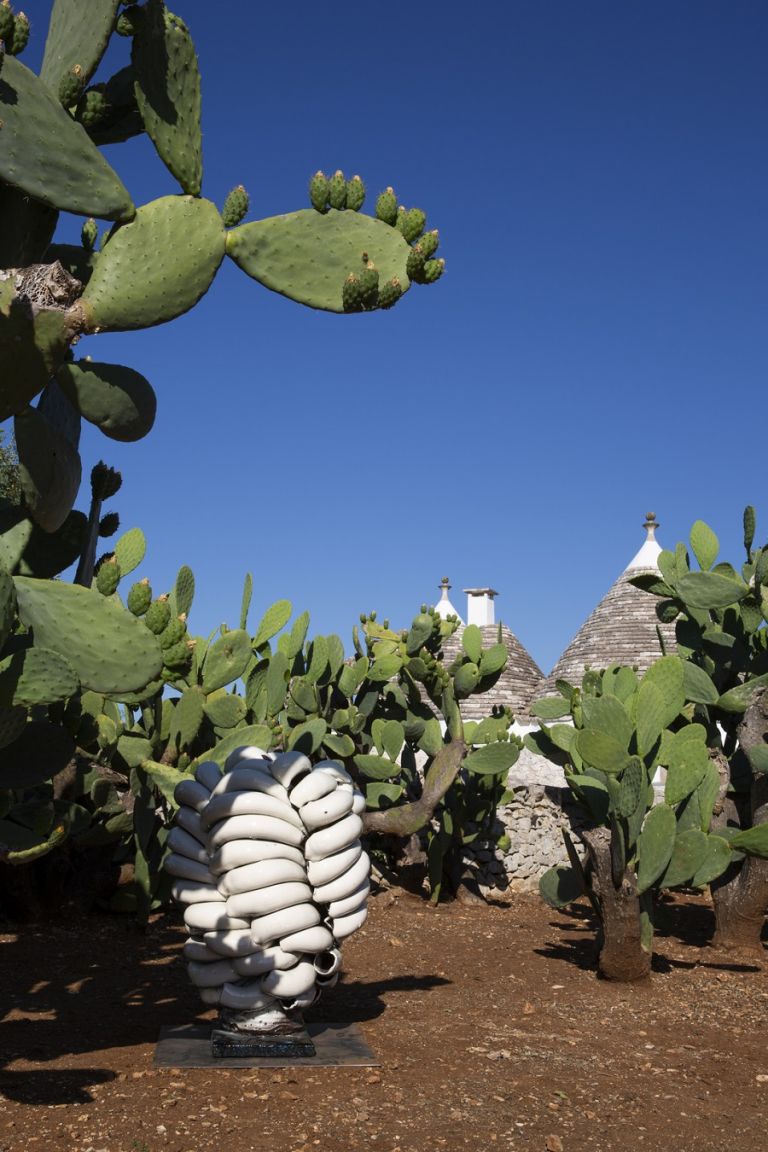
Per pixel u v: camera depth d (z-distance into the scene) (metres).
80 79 3.83
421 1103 3.70
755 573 7.25
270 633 8.25
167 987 5.42
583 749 5.58
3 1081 3.75
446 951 6.71
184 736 7.12
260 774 4.21
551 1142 3.39
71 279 3.66
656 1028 4.99
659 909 8.77
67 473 3.98
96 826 6.80
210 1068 3.97
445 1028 4.76
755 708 7.14
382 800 8.70
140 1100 3.60
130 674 3.67
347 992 5.46
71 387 3.93
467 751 8.07
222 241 3.95
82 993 5.24
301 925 4.12
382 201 4.19
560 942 7.20
